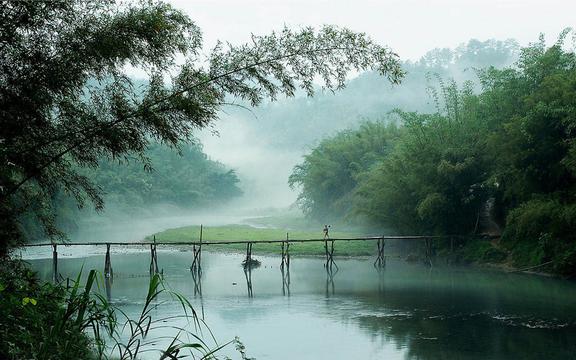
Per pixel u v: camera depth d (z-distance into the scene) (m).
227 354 14.47
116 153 11.26
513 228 31.06
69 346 6.69
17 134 10.25
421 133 35.97
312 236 47.53
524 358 13.90
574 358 13.82
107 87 11.05
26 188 12.01
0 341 6.34
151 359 13.34
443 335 16.39
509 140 29.12
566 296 22.08
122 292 24.91
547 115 25.84
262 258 39.34
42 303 7.51
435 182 34.16
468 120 34.50
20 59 9.99
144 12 10.54
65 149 11.25
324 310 20.58
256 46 11.25
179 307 21.19
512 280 26.55
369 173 47.34
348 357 14.28
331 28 11.17
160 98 10.85
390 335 16.53
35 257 38.81
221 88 11.26
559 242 26.80
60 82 10.23
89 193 12.48
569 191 26.22
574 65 29.20
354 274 30.80
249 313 20.12
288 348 15.15
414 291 24.48
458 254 33.56
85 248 46.16
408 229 37.22
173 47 10.86
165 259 38.72
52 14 10.16
